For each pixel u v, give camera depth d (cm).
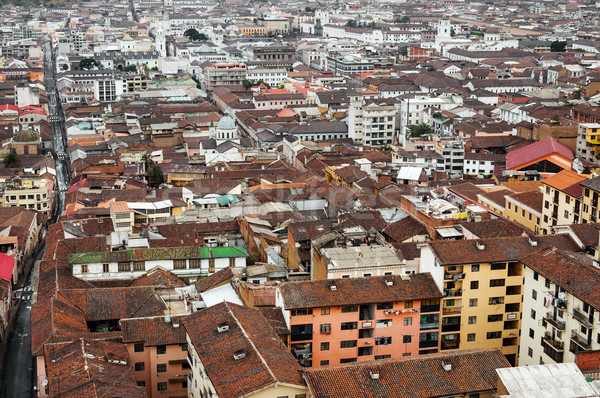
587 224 17525
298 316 15238
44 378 15550
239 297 17800
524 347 15412
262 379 12044
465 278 16125
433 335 16038
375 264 17712
